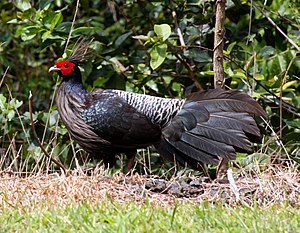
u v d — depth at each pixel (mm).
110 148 11891
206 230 8609
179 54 13703
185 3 13969
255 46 14523
